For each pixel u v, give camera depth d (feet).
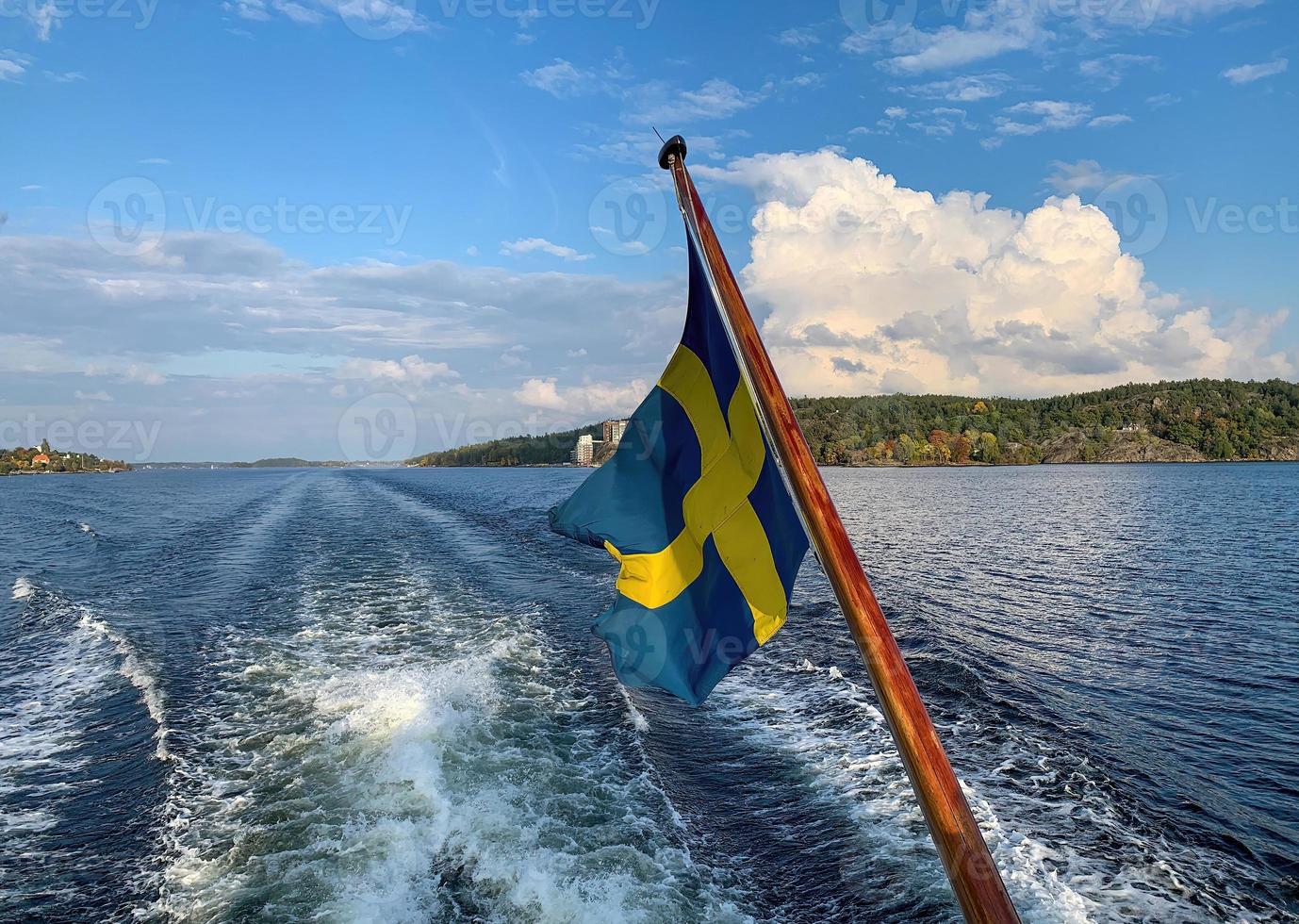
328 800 32.19
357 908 25.26
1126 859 28.25
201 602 71.00
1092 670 50.93
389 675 47.78
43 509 198.39
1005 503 185.57
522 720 40.73
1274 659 53.36
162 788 33.94
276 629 60.29
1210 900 25.94
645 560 12.51
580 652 53.21
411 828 29.96
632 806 32.19
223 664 51.39
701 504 12.36
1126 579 82.23
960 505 179.73
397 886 26.50
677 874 27.71
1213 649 55.88
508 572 83.66
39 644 59.11
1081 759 36.40
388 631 59.11
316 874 27.22
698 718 41.81
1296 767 36.65
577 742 38.24
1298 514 153.17
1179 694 46.73
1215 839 29.86
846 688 45.39
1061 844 29.17
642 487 12.80
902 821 30.94
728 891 26.86
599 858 28.40
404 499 202.59
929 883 27.02
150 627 61.98
